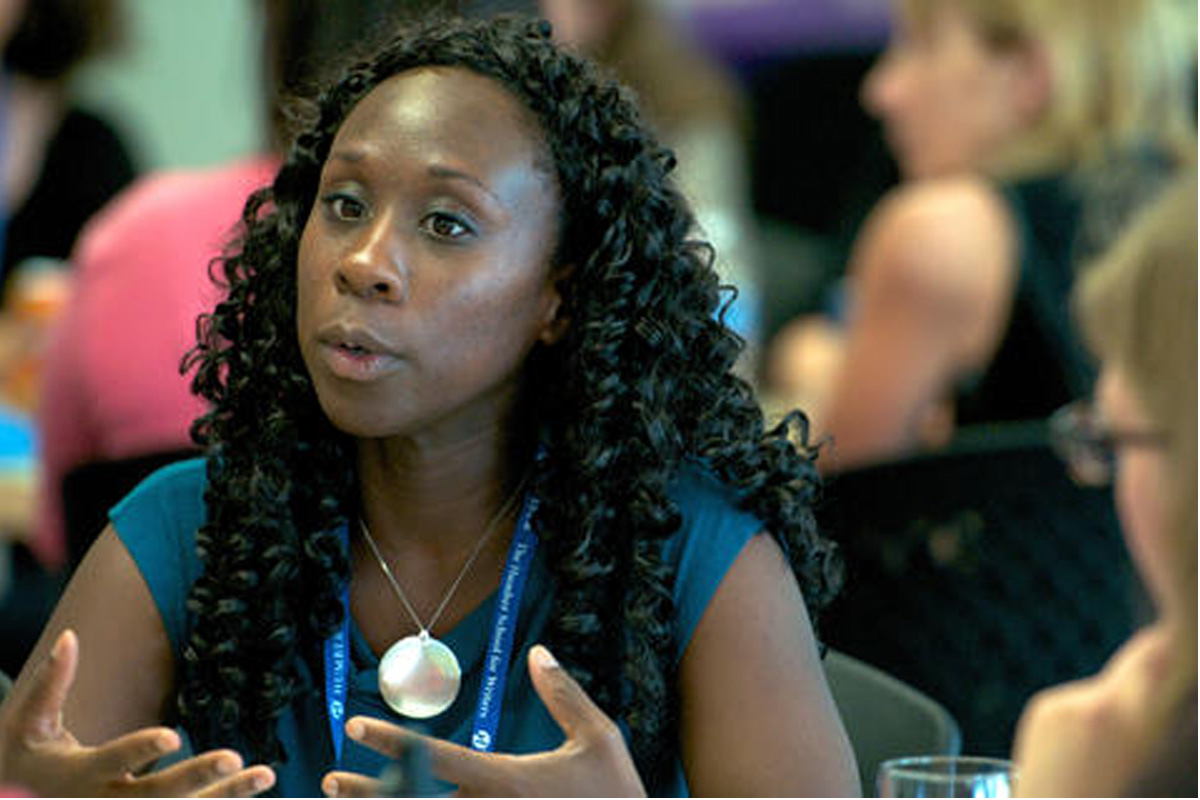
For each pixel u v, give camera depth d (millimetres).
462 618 4898
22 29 13766
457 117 4598
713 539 4871
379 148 4547
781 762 4703
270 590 4863
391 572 4934
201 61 19547
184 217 8875
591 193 4754
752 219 16359
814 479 5082
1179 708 5777
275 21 7617
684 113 13586
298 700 4891
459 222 4539
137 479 7875
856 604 8469
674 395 4938
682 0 17922
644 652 4770
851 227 15883
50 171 13867
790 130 17766
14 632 11094
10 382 11758
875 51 17734
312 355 4555
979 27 10586
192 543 5059
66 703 4883
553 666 4234
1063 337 10211
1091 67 10359
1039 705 6043
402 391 4523
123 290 8922
